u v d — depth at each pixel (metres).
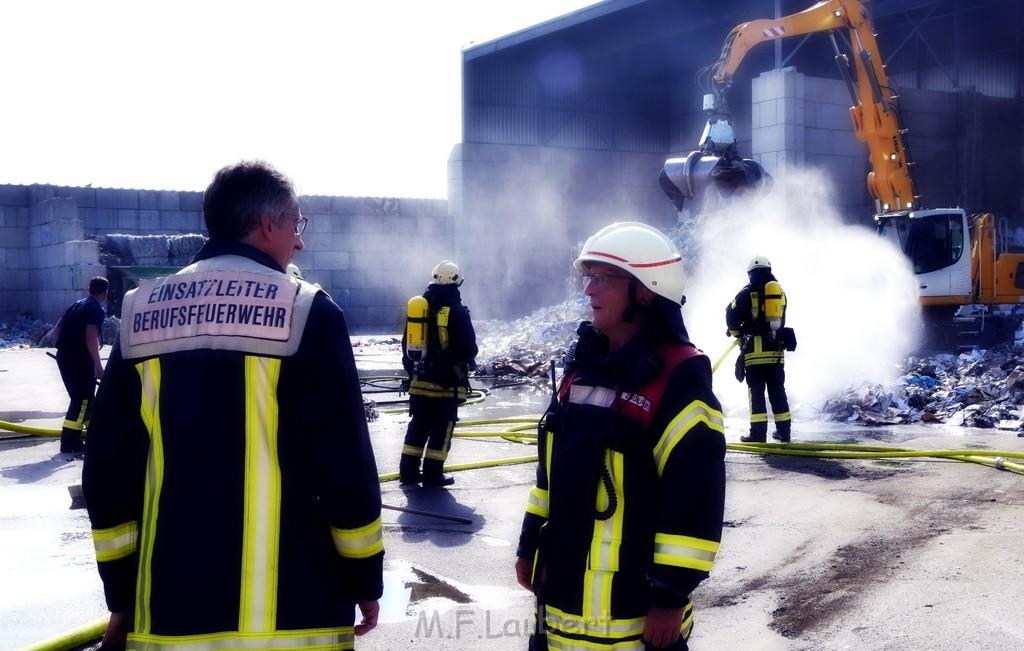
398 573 5.03
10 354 20.80
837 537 5.71
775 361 8.92
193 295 2.23
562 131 36.34
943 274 17.83
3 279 28.14
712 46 34.97
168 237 27.28
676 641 2.23
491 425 10.54
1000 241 28.20
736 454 8.59
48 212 26.36
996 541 5.58
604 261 2.40
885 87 19.23
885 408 11.11
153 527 2.12
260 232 2.33
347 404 2.19
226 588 2.08
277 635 2.08
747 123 35.81
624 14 32.31
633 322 2.43
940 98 29.66
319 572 2.15
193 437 2.12
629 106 37.62
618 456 2.26
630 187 35.66
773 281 8.84
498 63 35.22
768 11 30.48
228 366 2.15
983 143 29.97
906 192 19.06
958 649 3.96
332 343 2.21
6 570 5.14
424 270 31.55
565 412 2.41
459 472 7.80
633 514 2.25
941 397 11.75
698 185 18.70
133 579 2.25
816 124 25.44
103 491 2.20
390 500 6.75
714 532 2.19
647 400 2.27
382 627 4.21
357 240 30.44
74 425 8.62
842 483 7.28
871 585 4.80
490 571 5.08
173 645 2.05
